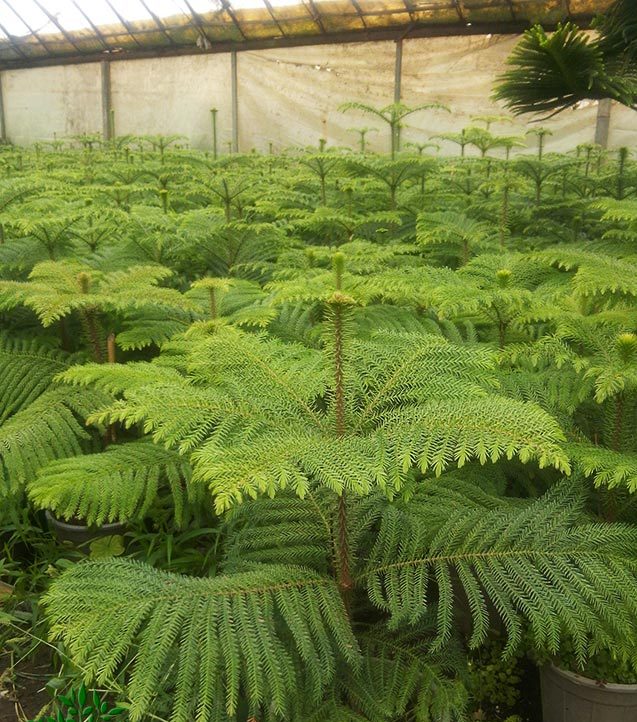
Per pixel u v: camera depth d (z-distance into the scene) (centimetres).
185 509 272
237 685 156
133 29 1620
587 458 185
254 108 1587
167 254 425
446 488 221
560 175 604
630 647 176
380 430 165
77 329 374
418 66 1382
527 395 224
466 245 404
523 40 358
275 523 218
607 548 185
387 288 290
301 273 351
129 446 261
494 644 223
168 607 170
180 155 774
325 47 1469
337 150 736
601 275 229
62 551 283
